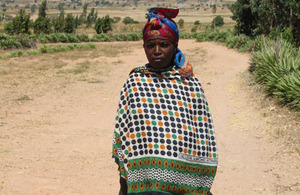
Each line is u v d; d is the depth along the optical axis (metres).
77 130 9.76
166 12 2.76
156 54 2.69
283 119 9.45
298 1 21.94
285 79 10.70
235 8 31.91
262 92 12.10
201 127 2.76
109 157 7.80
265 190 6.14
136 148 2.64
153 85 2.69
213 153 2.78
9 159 7.56
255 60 15.71
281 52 13.20
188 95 2.72
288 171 6.79
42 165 7.28
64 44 37.59
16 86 15.31
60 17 52.12
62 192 6.12
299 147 7.70
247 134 8.99
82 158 7.71
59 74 18.42
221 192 6.11
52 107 12.12
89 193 6.10
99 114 11.38
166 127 2.63
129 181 2.66
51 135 9.28
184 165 2.66
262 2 26.00
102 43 40.88
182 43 38.12
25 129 9.73
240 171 6.95
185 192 2.71
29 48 32.09
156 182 2.61
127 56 27.17
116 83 16.33
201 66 20.45
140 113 2.64
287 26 24.83
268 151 7.81
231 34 33.62
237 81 15.04
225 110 11.25
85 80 16.84
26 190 6.17
